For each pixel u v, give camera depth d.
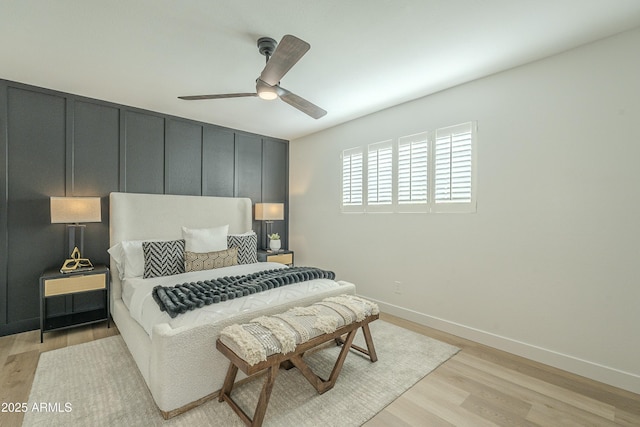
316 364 2.38
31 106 2.91
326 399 1.92
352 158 3.97
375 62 2.46
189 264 3.06
